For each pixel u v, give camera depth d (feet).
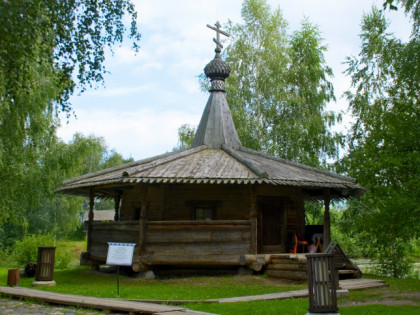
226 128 58.80
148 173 44.47
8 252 97.86
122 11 45.83
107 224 50.24
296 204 54.90
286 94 85.46
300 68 88.22
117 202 61.21
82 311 29.37
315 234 57.06
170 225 45.14
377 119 67.92
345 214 82.79
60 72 44.21
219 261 44.27
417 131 57.72
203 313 26.76
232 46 89.40
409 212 50.72
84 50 44.42
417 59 61.62
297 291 35.68
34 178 76.02
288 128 83.15
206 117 59.31
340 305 31.55
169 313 26.68
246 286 39.75
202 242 44.68
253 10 89.86
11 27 34.45
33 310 30.04
